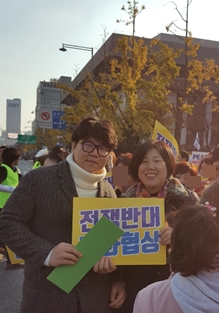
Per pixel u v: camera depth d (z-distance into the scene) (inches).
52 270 64.7
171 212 76.4
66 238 66.7
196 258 47.0
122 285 75.6
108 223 64.7
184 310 46.4
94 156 68.4
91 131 68.1
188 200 79.7
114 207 68.9
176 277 50.6
